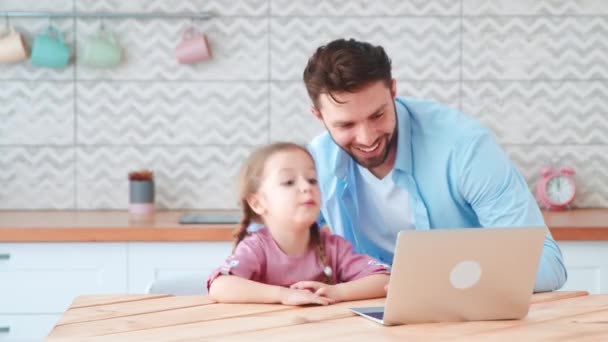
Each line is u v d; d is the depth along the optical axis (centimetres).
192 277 203
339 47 181
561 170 341
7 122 342
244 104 345
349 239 232
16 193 345
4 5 338
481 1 344
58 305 288
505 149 349
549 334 142
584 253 289
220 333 141
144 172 327
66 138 344
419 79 346
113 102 343
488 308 152
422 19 344
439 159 207
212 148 346
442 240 143
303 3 342
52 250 287
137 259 288
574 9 345
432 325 148
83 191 346
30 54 339
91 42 329
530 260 150
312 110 196
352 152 194
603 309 162
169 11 340
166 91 343
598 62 347
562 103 348
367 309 160
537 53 346
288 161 192
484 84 346
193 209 347
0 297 287
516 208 199
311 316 155
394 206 219
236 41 342
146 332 142
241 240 204
